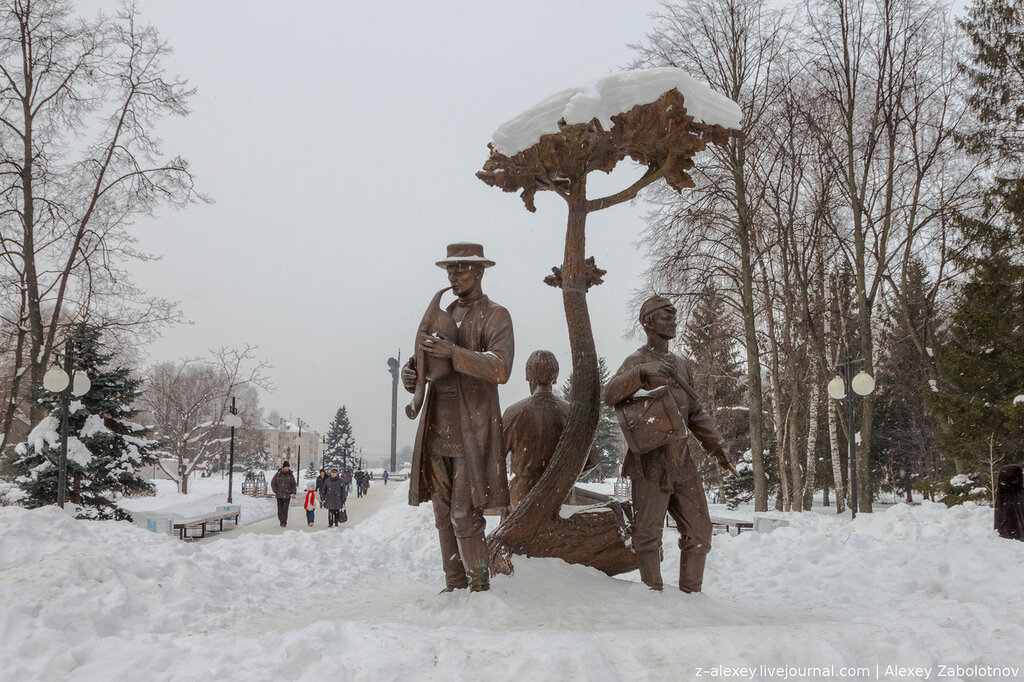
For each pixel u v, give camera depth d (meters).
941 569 6.82
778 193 26.28
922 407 38.25
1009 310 22.64
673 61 25.42
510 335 5.81
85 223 24.17
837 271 29.64
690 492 6.22
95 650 4.20
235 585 6.66
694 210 26.00
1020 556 6.66
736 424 40.00
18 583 5.26
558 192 6.35
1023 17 23.56
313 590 7.16
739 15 25.39
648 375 6.16
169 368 42.16
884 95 24.52
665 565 9.05
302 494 41.91
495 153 6.39
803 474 38.19
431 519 15.64
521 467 6.62
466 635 4.23
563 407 6.70
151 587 5.84
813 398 31.02
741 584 7.88
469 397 5.72
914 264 32.66
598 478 54.00
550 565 6.23
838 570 7.73
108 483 19.77
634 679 3.80
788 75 25.81
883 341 29.58
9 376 30.41
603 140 6.06
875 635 4.24
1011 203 22.47
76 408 19.50
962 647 4.28
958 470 23.58
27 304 23.73
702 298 27.25
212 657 4.05
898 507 14.35
